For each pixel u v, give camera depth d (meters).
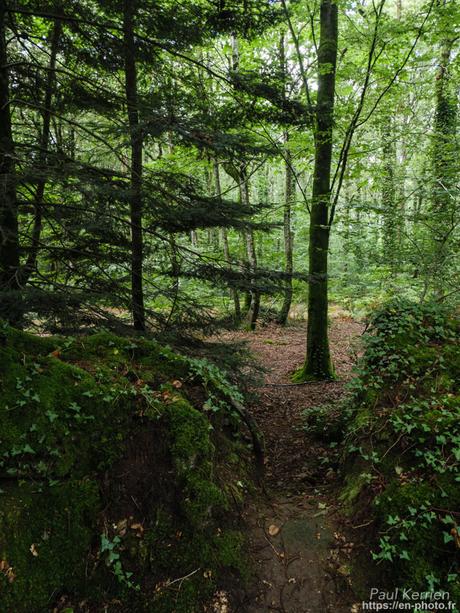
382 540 3.07
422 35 7.28
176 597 2.86
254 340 13.02
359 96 9.08
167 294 6.08
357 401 5.22
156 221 6.08
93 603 2.70
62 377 3.32
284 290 6.08
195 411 3.63
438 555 2.94
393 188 9.03
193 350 5.81
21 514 2.63
